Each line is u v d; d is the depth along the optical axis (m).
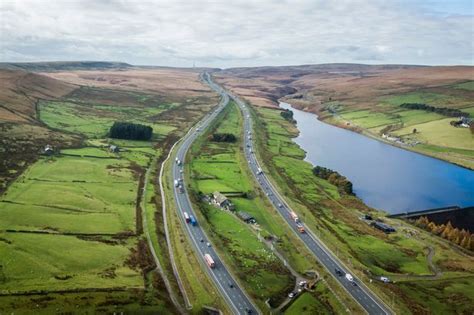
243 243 196.38
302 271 175.62
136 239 190.00
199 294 153.38
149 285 154.62
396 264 191.88
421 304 155.50
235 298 149.25
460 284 176.12
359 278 168.12
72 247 173.88
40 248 169.25
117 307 138.00
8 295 137.88
